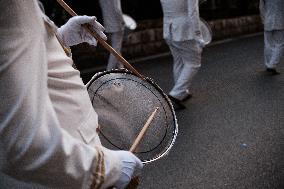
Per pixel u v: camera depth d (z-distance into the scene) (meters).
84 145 0.80
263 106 4.79
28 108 0.71
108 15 6.05
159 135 1.33
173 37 4.76
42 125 0.72
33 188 0.88
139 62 7.87
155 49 8.82
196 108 4.79
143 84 1.34
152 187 3.02
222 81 6.09
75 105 0.97
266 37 6.34
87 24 1.29
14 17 0.71
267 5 6.14
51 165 0.72
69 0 8.28
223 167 3.27
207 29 4.86
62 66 0.96
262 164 3.28
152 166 3.34
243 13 11.89
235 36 11.00
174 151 3.60
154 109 1.34
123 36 6.56
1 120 0.71
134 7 9.60
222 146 3.68
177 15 4.65
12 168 0.72
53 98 0.93
